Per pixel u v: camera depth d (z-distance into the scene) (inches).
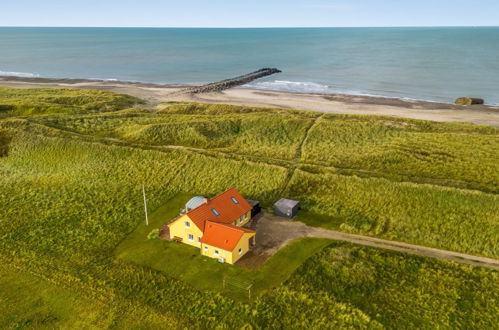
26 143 2445.9
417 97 4596.5
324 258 1402.6
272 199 1876.2
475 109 3887.8
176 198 1903.3
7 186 2036.2
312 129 2768.2
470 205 1670.8
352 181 1910.7
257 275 1321.4
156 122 2955.2
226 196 1630.2
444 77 5792.3
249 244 1494.8
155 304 1210.0
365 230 1593.3
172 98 4394.7
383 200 1774.1
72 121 2893.7
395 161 2206.0
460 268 1350.9
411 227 1595.7
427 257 1413.6
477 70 6368.1
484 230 1544.0
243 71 6934.1
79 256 1450.5
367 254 1423.5
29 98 3784.5
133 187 2003.0
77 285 1294.3
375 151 2356.1
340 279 1304.1
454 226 1581.0
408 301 1205.7
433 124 2888.8
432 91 4889.3
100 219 1710.1
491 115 3622.0
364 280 1295.5
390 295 1232.8
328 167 2100.1
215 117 3083.2
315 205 1797.5
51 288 1283.2
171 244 1510.8
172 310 1185.4
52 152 2356.1
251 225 1643.7
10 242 1542.8
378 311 1167.0
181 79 6240.2
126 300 1225.4
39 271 1365.7
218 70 7076.8
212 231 1434.5
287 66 7367.1
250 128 2854.3
